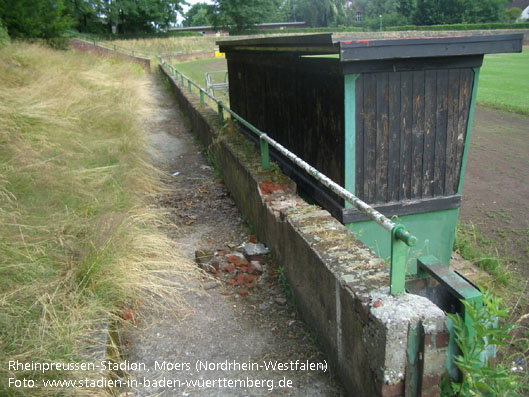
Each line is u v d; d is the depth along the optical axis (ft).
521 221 19.92
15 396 7.46
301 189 17.21
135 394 8.99
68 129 20.90
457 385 6.89
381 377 7.04
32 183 14.24
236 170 18.15
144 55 125.90
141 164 22.22
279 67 17.83
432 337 6.79
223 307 11.70
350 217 13.64
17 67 28.40
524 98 50.14
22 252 10.80
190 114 35.42
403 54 11.74
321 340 9.84
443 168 14.05
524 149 31.12
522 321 13.00
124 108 28.63
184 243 15.75
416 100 13.11
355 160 13.25
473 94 13.46
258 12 220.43
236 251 14.82
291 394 8.86
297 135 17.15
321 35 11.76
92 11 167.94
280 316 11.25
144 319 11.24
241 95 25.13
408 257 14.67
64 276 11.10
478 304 7.07
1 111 17.93
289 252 11.43
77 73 33.50
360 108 12.81
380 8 274.36
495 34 12.23
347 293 8.00
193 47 158.51
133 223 14.64
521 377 9.83
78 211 14.37
